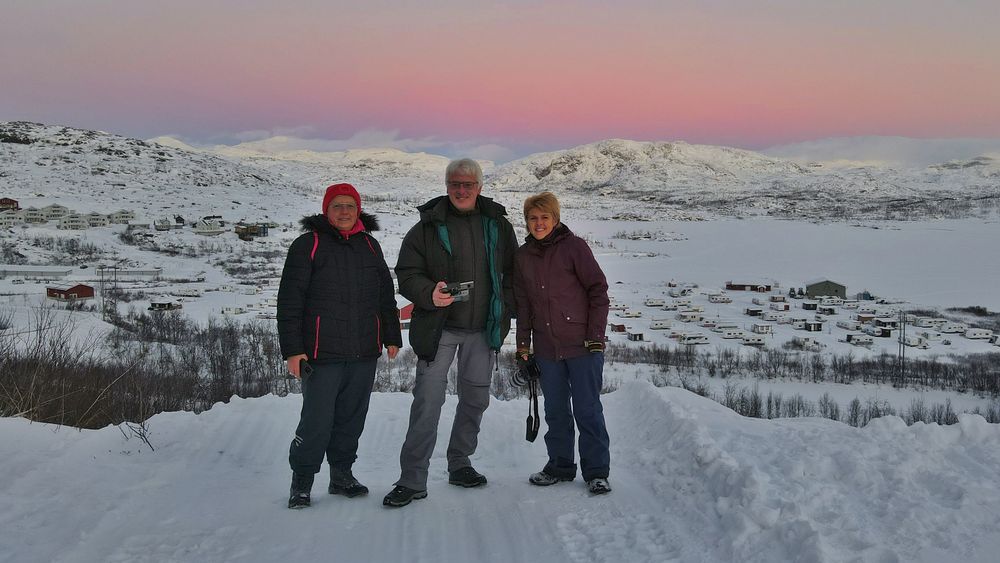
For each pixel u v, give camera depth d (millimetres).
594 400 3926
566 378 4031
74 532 3213
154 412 6613
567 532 3219
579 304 3949
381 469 4758
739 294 97375
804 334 66312
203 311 56344
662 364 42812
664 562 2793
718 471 3578
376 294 3898
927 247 147125
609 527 3260
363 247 3863
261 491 4047
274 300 65312
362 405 3945
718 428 4957
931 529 2818
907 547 2686
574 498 3740
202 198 183625
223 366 14734
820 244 154750
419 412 3840
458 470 4059
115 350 13242
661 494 3709
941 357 51375
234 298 67438
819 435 4312
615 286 100812
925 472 3473
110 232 124188
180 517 3488
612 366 41688
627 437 5051
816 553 2562
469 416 4051
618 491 3826
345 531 3328
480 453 5129
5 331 7262
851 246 150125
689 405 5781
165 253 109125
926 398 32000
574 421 4148
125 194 180750
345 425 3932
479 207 3957
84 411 5914
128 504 3646
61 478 4000
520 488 3990
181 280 85000
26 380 5934
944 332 66688
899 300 90438
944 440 4004
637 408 5703
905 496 3203
